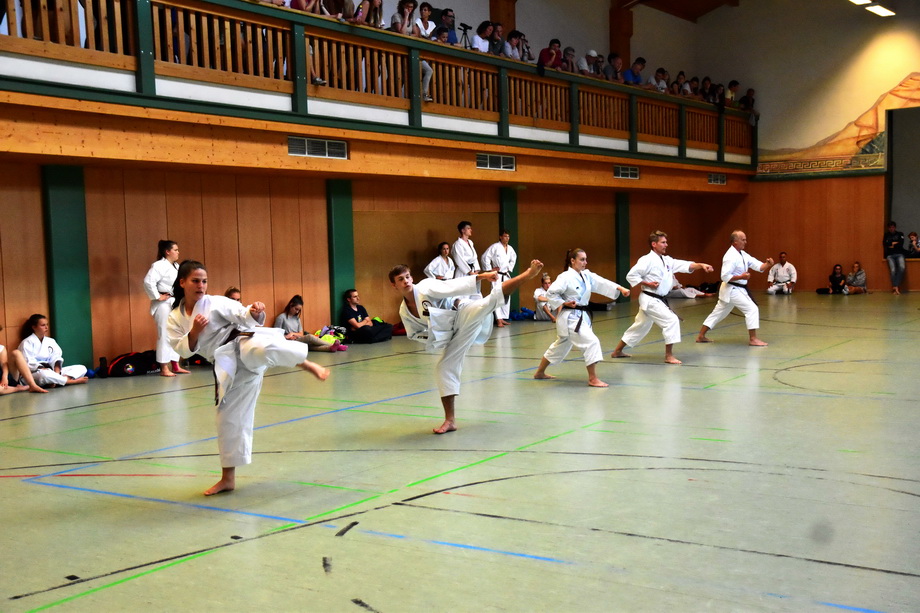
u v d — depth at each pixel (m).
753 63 22.55
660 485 4.80
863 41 20.89
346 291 13.45
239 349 4.70
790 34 21.94
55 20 8.86
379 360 10.99
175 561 3.78
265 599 3.32
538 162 15.48
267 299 12.41
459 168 13.86
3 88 8.12
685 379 8.58
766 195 22.59
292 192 12.76
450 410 6.42
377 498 4.69
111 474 5.40
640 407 7.16
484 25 14.39
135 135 9.44
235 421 4.83
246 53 10.70
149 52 9.38
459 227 14.88
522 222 17.27
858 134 21.16
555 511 4.36
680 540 3.87
